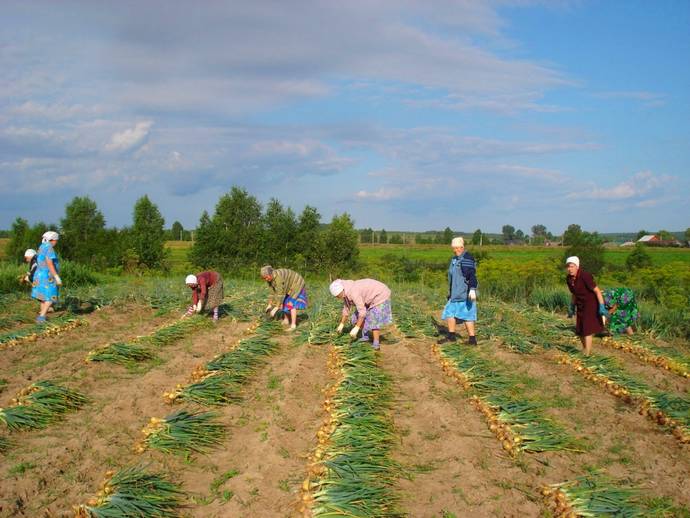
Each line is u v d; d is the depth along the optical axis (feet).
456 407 24.27
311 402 24.89
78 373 28.45
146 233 100.94
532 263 71.15
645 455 19.85
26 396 23.34
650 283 61.00
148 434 20.38
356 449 19.34
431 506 16.46
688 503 16.56
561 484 17.12
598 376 28.50
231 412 23.63
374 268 96.89
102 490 16.46
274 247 96.17
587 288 32.24
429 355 33.81
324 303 51.80
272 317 42.88
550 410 24.34
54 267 39.52
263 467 18.35
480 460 19.33
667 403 23.80
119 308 48.34
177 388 25.04
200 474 18.31
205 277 42.16
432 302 59.36
